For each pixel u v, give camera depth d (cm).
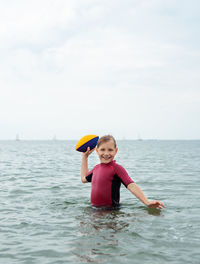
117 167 529
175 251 320
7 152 3441
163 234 374
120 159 2083
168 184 854
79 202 585
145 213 485
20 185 820
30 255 313
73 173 1147
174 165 1548
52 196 655
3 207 541
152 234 374
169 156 2527
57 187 784
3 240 359
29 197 642
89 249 326
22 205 558
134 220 439
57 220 444
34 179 955
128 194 679
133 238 359
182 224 419
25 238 365
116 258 302
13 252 322
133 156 2525
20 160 1955
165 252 317
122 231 386
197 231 387
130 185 507
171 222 429
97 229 396
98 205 531
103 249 326
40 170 1266
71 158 2225
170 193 702
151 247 331
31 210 515
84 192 708
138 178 994
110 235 370
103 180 525
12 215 479
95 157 2358
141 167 1427
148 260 297
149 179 966
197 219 446
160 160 1973
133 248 328
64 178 984
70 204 566
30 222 434
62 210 512
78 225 415
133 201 591
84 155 589
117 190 532
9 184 840
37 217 464
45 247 334
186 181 916
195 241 350
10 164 1603
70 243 344
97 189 529
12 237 369
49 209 522
